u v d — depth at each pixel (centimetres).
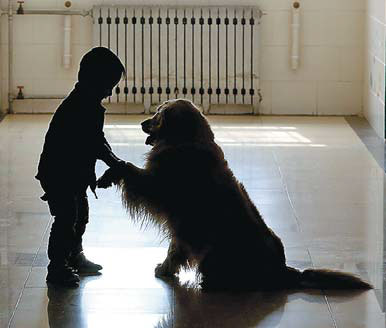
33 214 682
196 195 507
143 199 510
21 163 852
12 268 558
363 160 877
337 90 1120
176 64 1116
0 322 471
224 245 510
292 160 872
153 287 524
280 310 488
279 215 686
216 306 493
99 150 521
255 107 1121
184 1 1112
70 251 534
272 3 1107
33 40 1112
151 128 524
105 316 480
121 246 603
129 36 1111
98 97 520
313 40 1112
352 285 522
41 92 1122
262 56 1119
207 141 516
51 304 498
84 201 545
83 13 1109
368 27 1077
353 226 657
